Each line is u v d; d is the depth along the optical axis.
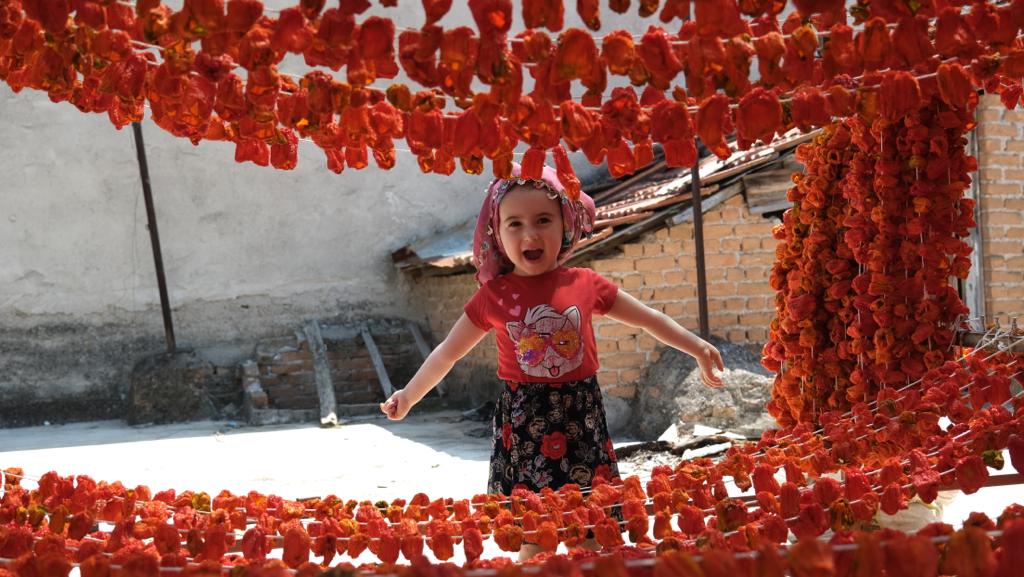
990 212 8.19
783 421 3.42
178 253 12.30
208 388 11.90
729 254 9.30
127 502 2.10
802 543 1.30
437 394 11.89
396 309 13.07
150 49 1.83
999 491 4.33
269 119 1.66
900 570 1.30
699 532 1.87
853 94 1.77
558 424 3.04
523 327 3.10
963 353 2.81
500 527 2.04
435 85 1.63
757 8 1.52
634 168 1.81
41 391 11.77
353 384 12.10
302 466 7.72
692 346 3.27
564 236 3.26
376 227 12.98
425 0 1.55
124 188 12.12
